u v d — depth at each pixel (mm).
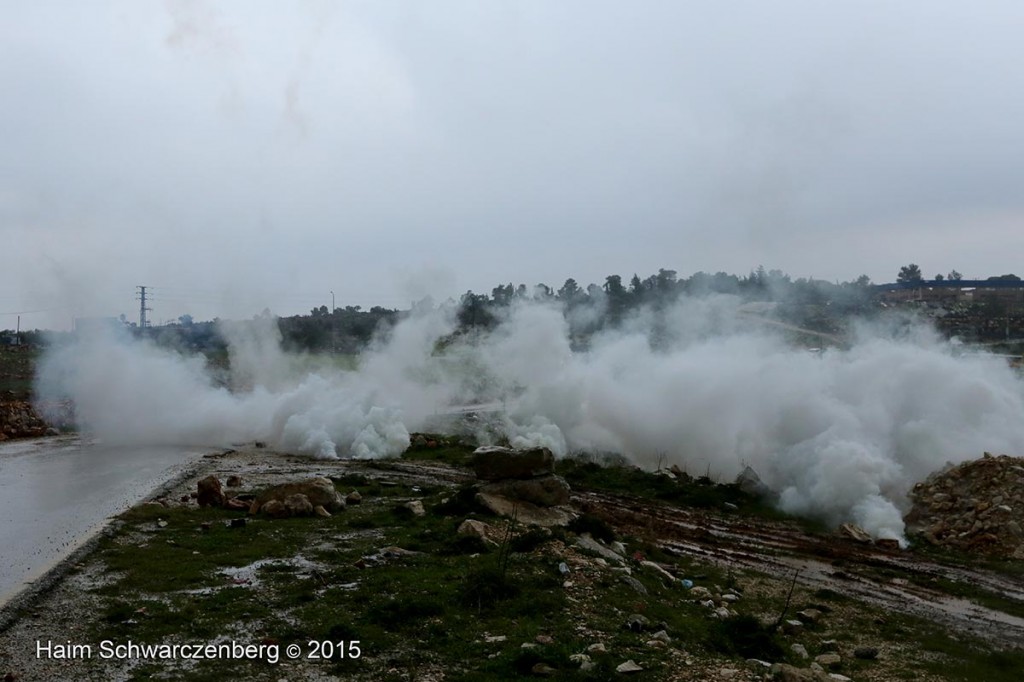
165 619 17844
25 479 40750
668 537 30531
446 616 17734
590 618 17859
